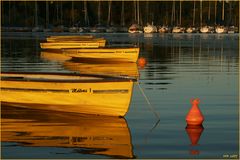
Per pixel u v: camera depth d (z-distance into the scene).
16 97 30.34
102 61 63.78
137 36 145.75
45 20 175.38
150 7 178.38
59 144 22.80
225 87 40.22
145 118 28.28
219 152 21.77
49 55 73.62
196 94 36.47
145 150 21.95
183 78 45.88
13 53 76.94
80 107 29.33
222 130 25.53
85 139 23.66
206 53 79.62
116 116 28.89
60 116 29.05
